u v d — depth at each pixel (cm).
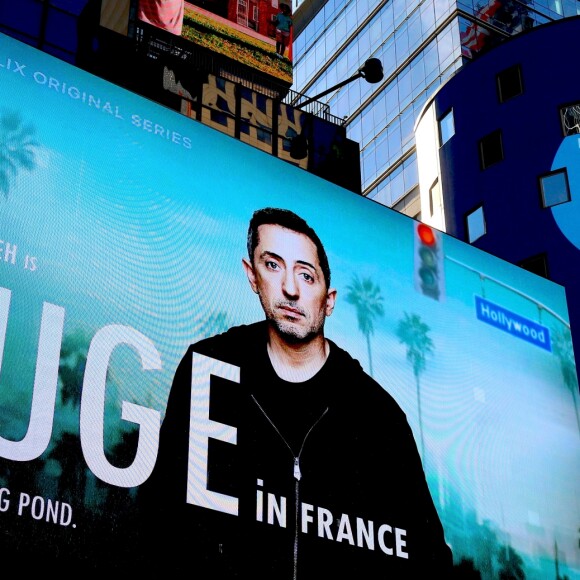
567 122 3312
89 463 1620
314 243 2097
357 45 5809
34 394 1611
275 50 3806
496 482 2131
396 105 5269
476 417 2173
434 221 3544
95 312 1734
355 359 2041
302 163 2694
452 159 3497
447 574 1955
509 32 5012
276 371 1920
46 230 1742
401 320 2161
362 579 1831
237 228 1997
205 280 1902
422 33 5178
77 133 1867
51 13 2506
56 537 1543
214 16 3684
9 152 1769
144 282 1817
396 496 1955
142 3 3312
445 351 2200
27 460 1564
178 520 1672
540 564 2108
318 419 1927
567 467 2280
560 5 5312
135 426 1695
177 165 1969
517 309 2403
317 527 1822
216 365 1845
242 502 1756
